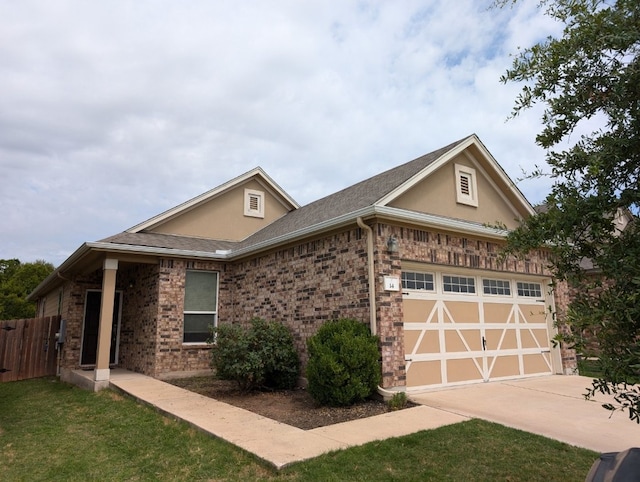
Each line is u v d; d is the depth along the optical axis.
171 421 7.03
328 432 6.06
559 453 5.35
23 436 6.97
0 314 30.72
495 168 11.38
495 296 10.66
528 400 8.08
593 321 2.93
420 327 9.02
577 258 3.28
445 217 10.29
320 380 7.54
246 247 11.73
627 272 2.87
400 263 8.60
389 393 7.65
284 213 17.48
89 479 5.11
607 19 3.12
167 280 11.66
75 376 11.84
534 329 11.32
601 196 3.10
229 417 6.93
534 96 3.62
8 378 13.66
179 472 5.07
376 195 9.62
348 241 8.96
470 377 9.65
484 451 5.36
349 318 8.65
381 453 5.23
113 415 7.82
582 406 7.64
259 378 9.13
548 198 3.40
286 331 9.80
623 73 3.13
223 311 12.56
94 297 13.93
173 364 11.34
